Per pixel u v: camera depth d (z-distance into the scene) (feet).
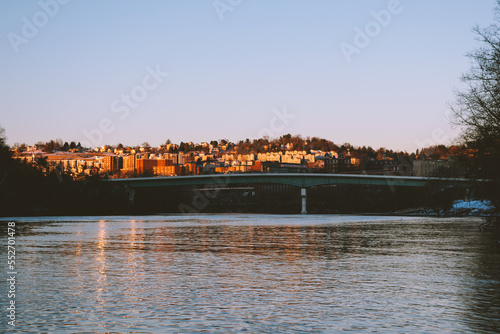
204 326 64.85
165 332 62.23
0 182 492.54
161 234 249.96
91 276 104.01
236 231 278.05
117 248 169.68
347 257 141.08
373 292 86.48
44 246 177.47
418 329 63.46
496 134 178.91
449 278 101.65
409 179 645.51
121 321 67.15
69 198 605.73
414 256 143.33
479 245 180.34
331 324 65.82
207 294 84.58
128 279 100.12
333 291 87.51
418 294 84.89
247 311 72.64
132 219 479.41
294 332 62.28
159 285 93.04
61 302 78.23
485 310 73.20
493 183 192.24
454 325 65.16
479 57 180.04
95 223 383.86
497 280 99.19
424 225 342.03
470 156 189.26
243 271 111.75
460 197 576.20
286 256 143.64
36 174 555.69
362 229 295.89
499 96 177.58
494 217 247.29
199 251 159.02
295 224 369.71
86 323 66.13
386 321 67.15
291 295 83.87
